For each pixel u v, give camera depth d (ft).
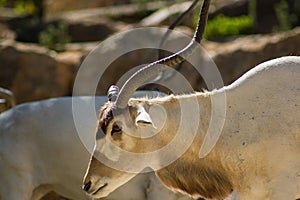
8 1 175.94
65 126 61.57
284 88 52.16
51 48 118.42
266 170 51.65
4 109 72.49
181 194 58.65
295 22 129.18
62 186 62.39
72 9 170.81
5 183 62.64
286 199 51.44
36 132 62.23
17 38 136.15
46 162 62.08
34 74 104.32
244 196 52.29
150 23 132.16
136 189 59.52
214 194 52.70
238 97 52.54
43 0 153.89
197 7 130.41
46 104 62.85
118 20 147.64
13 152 62.39
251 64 97.19
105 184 50.49
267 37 101.40
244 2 138.51
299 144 51.49
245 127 51.88
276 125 51.57
